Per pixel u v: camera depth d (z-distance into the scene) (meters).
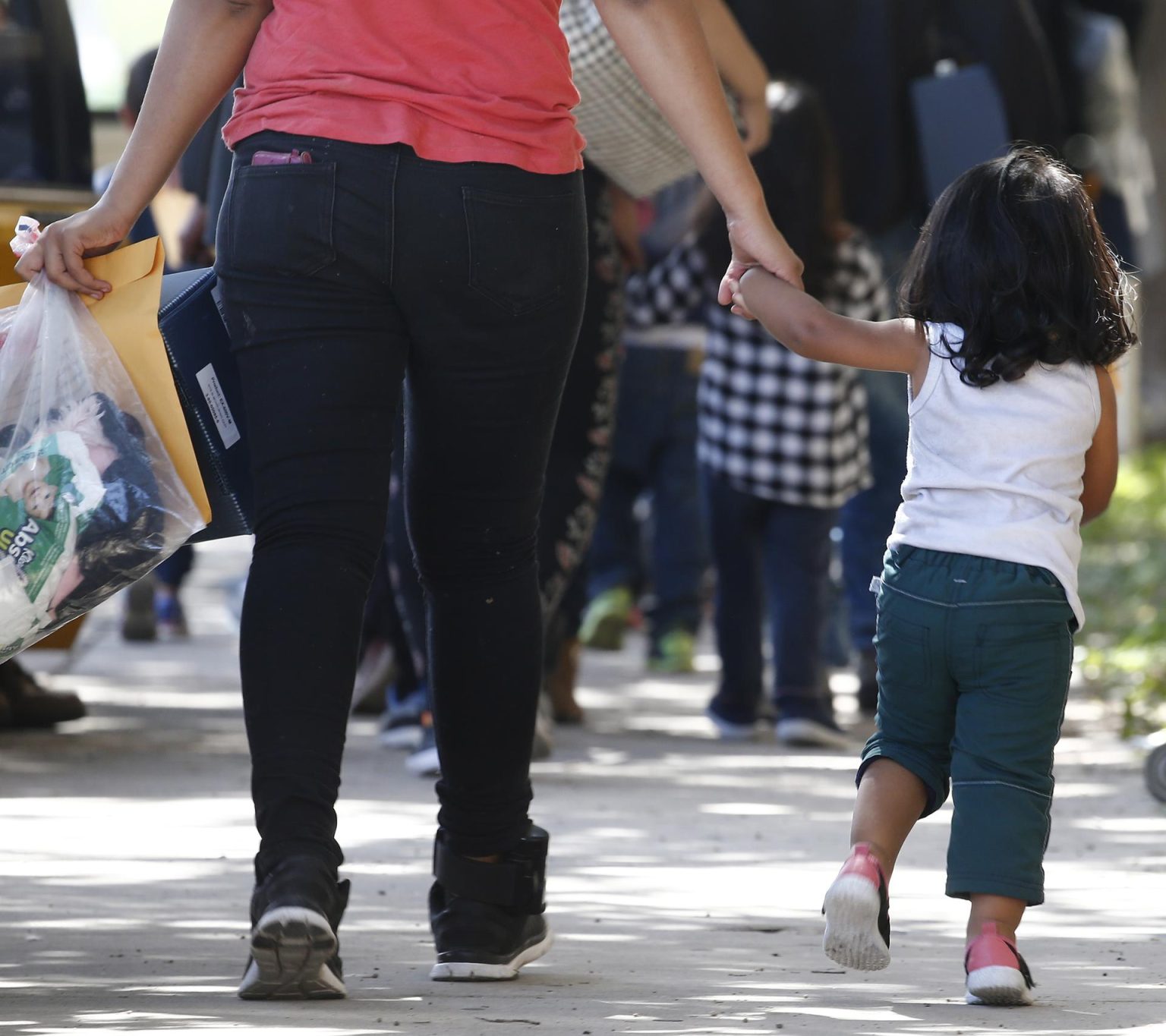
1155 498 63.84
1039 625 13.06
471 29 11.93
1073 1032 11.87
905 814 13.32
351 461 11.98
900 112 29.11
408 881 17.14
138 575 12.22
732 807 21.64
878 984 13.48
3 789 21.92
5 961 13.77
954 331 13.35
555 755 25.52
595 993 12.92
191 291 12.66
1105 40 36.12
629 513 38.34
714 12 21.73
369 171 11.65
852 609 30.03
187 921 15.33
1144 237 42.25
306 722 11.82
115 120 36.84
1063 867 18.19
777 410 26.52
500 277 11.88
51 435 12.02
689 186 28.02
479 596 12.84
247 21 12.32
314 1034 11.27
